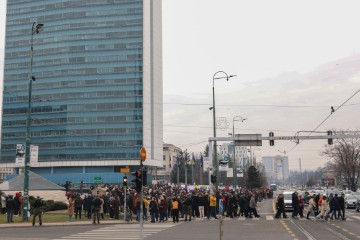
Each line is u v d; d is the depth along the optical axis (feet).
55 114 459.73
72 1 466.70
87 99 455.22
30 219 102.01
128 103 448.65
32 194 158.71
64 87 460.55
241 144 134.41
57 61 465.06
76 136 452.35
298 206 110.63
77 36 462.60
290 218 106.83
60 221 98.02
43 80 467.11
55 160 453.99
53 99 462.19
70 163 449.48
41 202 88.89
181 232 72.59
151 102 479.00
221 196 117.08
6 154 469.98
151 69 482.28
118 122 448.24
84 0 464.24
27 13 479.00
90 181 438.40
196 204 110.22
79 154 450.30
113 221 99.04
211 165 135.54
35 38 473.26
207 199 109.81
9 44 482.28
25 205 99.55
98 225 90.27
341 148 295.07
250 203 108.99
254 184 317.42
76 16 464.65
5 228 83.82
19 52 478.18
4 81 479.82
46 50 469.16
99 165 444.96
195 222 96.27
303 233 69.41
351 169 296.30
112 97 451.53
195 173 467.11
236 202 113.91
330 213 104.22
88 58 458.91
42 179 169.07
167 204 107.34
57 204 138.92
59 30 467.52
